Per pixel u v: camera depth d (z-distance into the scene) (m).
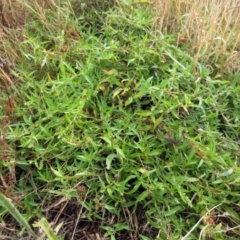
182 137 1.41
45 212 1.34
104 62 1.58
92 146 1.37
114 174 1.35
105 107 1.47
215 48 1.71
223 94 1.59
